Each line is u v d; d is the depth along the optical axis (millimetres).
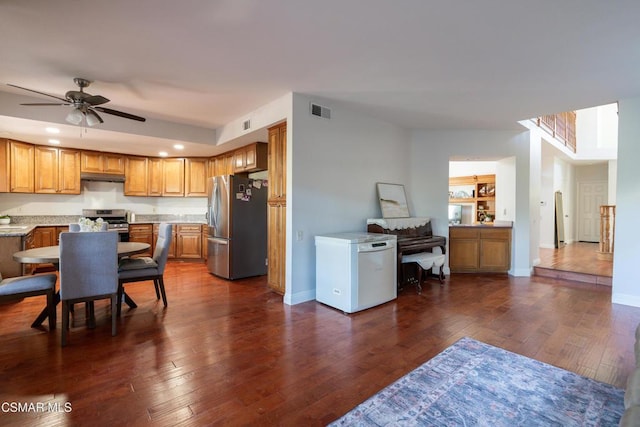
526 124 5234
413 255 4703
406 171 5328
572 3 1990
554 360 2422
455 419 1761
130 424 1692
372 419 1754
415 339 2801
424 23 2248
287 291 3818
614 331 2969
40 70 3061
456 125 5109
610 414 1798
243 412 1804
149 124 4809
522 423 1729
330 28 2330
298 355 2494
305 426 1693
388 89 3578
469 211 8984
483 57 2771
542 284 4789
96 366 2301
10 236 4066
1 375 2172
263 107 4199
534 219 5828
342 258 3520
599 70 3004
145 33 2395
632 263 3746
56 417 1739
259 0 1990
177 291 4352
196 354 2502
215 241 5246
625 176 3777
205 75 3191
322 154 4043
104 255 2811
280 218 4086
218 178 5215
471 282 4906
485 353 2537
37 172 5391
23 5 2023
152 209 6961
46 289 2936
